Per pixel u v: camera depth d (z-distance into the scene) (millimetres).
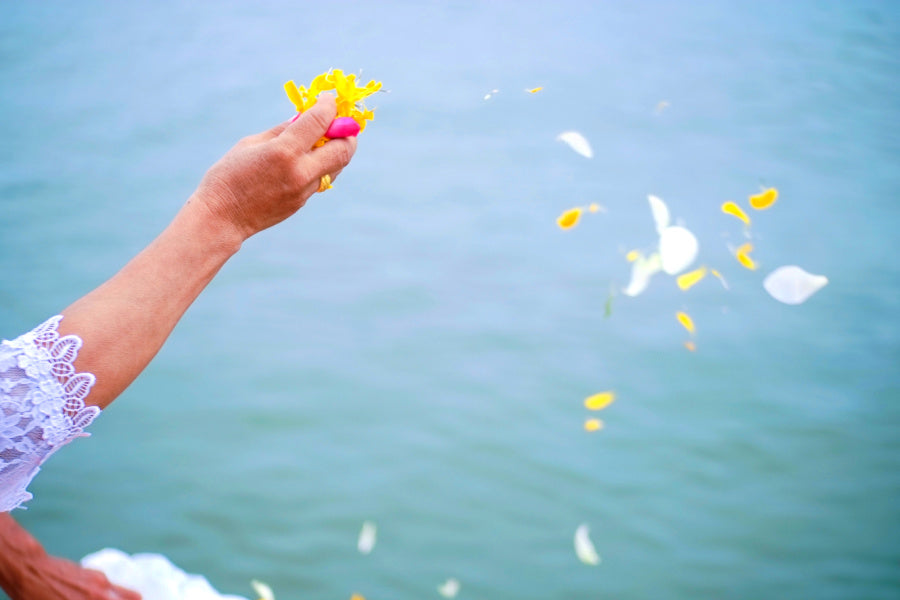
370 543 3527
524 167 6855
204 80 8484
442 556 3656
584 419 4355
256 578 3564
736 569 3605
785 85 8406
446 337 4941
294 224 6125
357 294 5348
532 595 3486
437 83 8359
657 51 9148
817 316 5152
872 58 8992
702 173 6789
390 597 3482
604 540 3727
